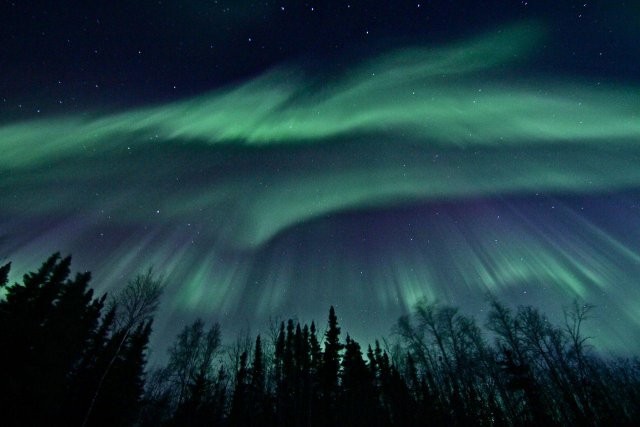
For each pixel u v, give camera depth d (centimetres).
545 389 3369
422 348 3947
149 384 3669
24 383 1945
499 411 3169
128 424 2964
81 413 2572
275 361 3775
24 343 2028
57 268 2881
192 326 3947
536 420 2864
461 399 3388
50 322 2417
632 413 3197
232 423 3341
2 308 2217
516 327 3456
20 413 1892
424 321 4038
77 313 2859
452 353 3753
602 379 3722
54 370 2177
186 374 3559
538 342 3300
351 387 3797
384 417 3538
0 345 1931
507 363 3200
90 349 3030
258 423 3456
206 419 3309
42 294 2644
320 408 3612
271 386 3762
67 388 2575
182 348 3778
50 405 2142
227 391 3778
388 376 3997
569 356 3164
